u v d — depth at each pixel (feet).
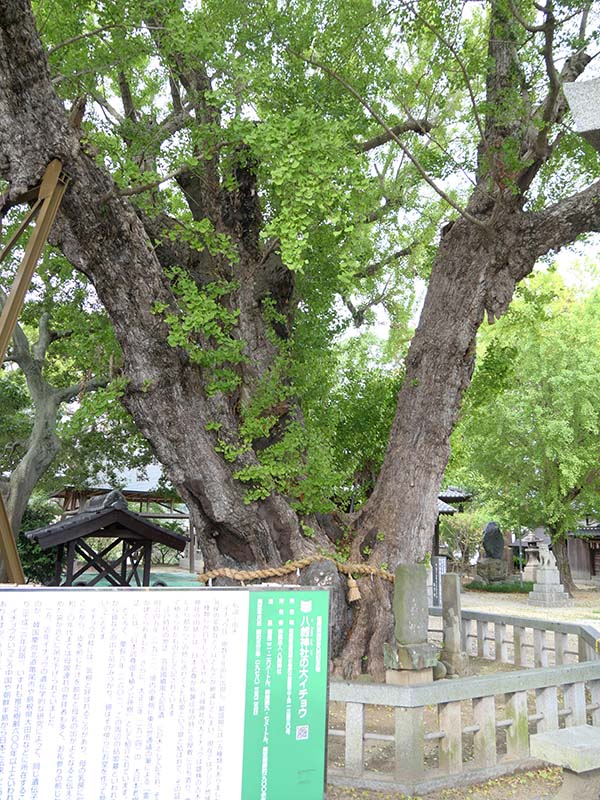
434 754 21.38
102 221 22.12
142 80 34.06
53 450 50.16
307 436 28.89
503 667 34.22
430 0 26.96
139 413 25.53
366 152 35.06
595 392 75.36
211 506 26.43
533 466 82.23
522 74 29.48
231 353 25.16
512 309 41.52
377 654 28.76
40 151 20.16
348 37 29.30
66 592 9.33
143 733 9.25
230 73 23.32
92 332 30.94
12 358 51.60
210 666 9.62
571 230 29.86
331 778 18.37
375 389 37.35
